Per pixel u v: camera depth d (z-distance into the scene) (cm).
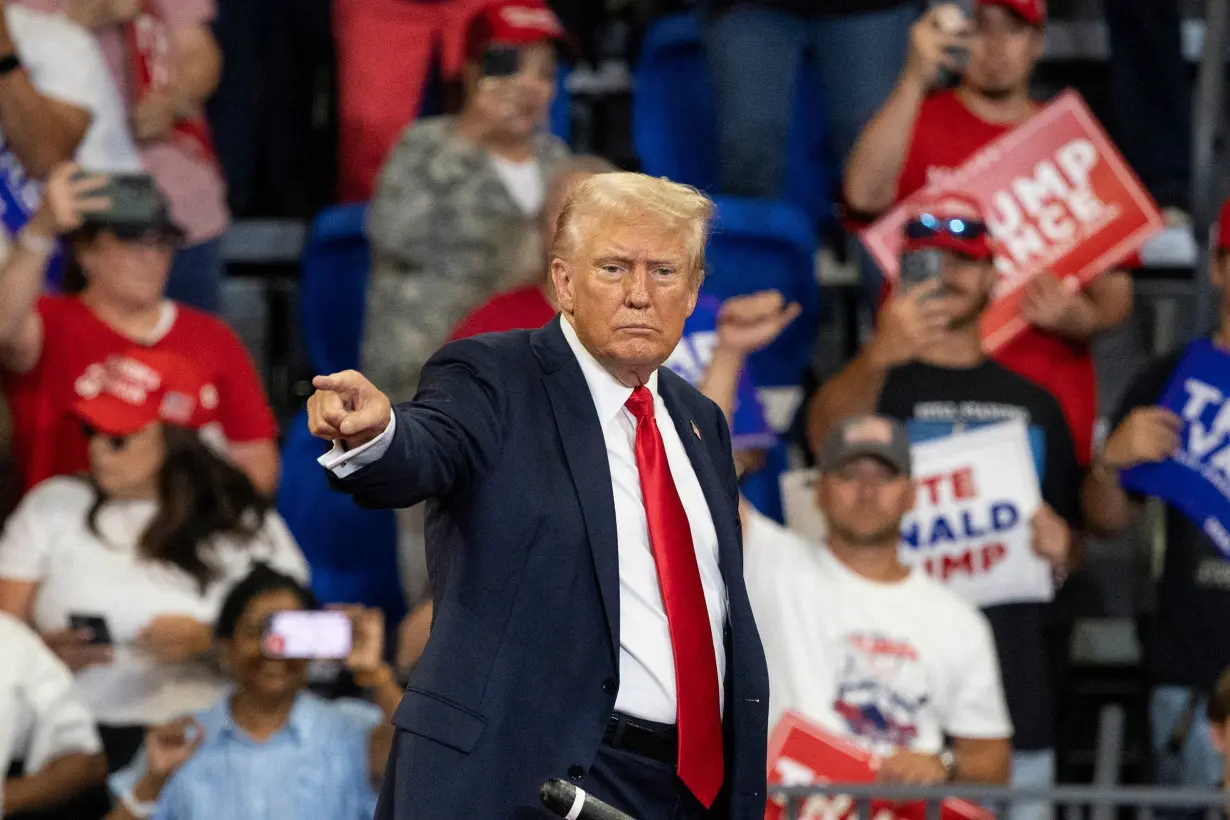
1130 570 1761
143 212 1465
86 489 1377
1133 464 1495
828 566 1347
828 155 1822
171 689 1321
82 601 1330
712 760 685
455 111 1738
